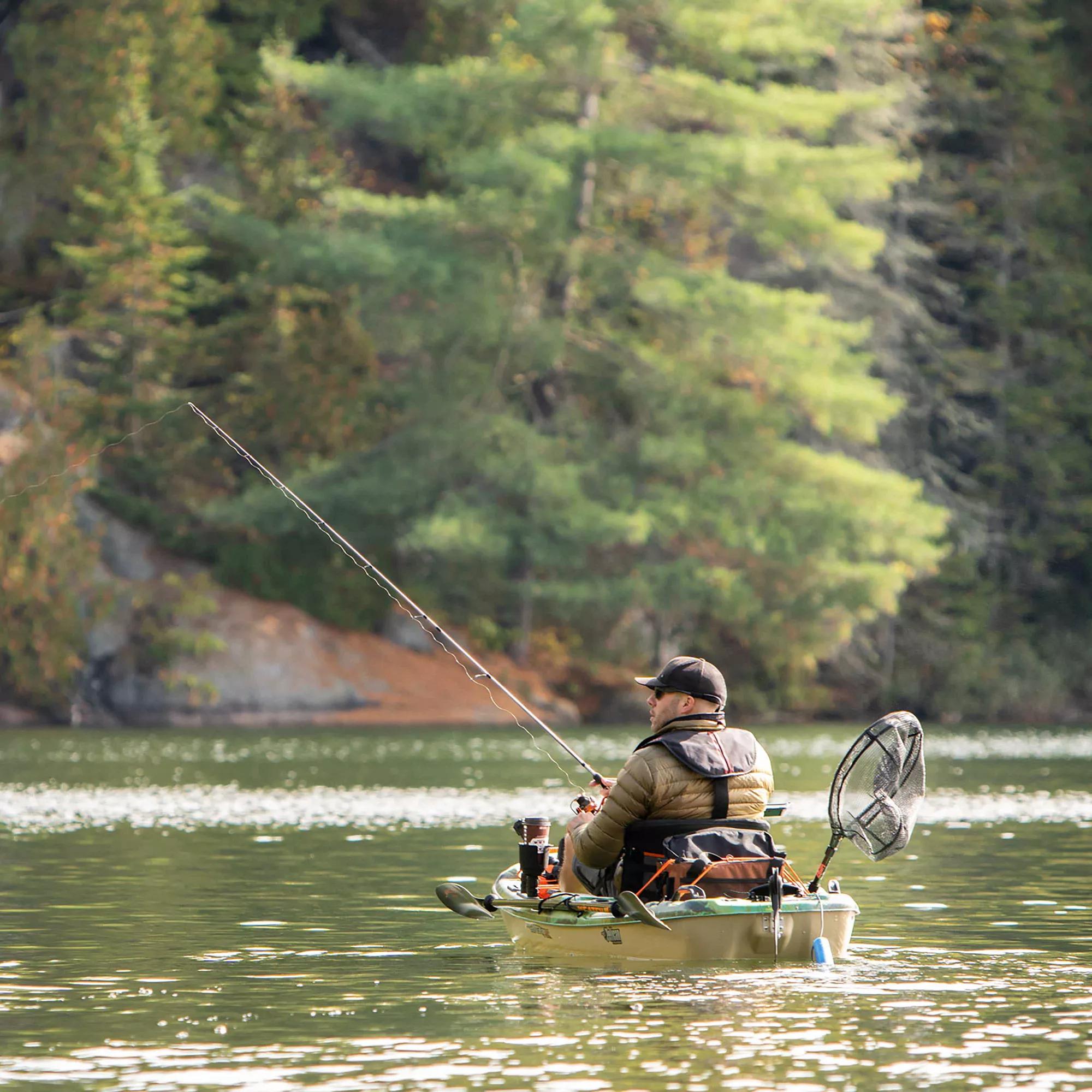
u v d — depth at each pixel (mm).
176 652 149875
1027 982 29484
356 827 61938
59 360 166375
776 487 159000
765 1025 25609
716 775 32500
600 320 165500
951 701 187125
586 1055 23438
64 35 171000
